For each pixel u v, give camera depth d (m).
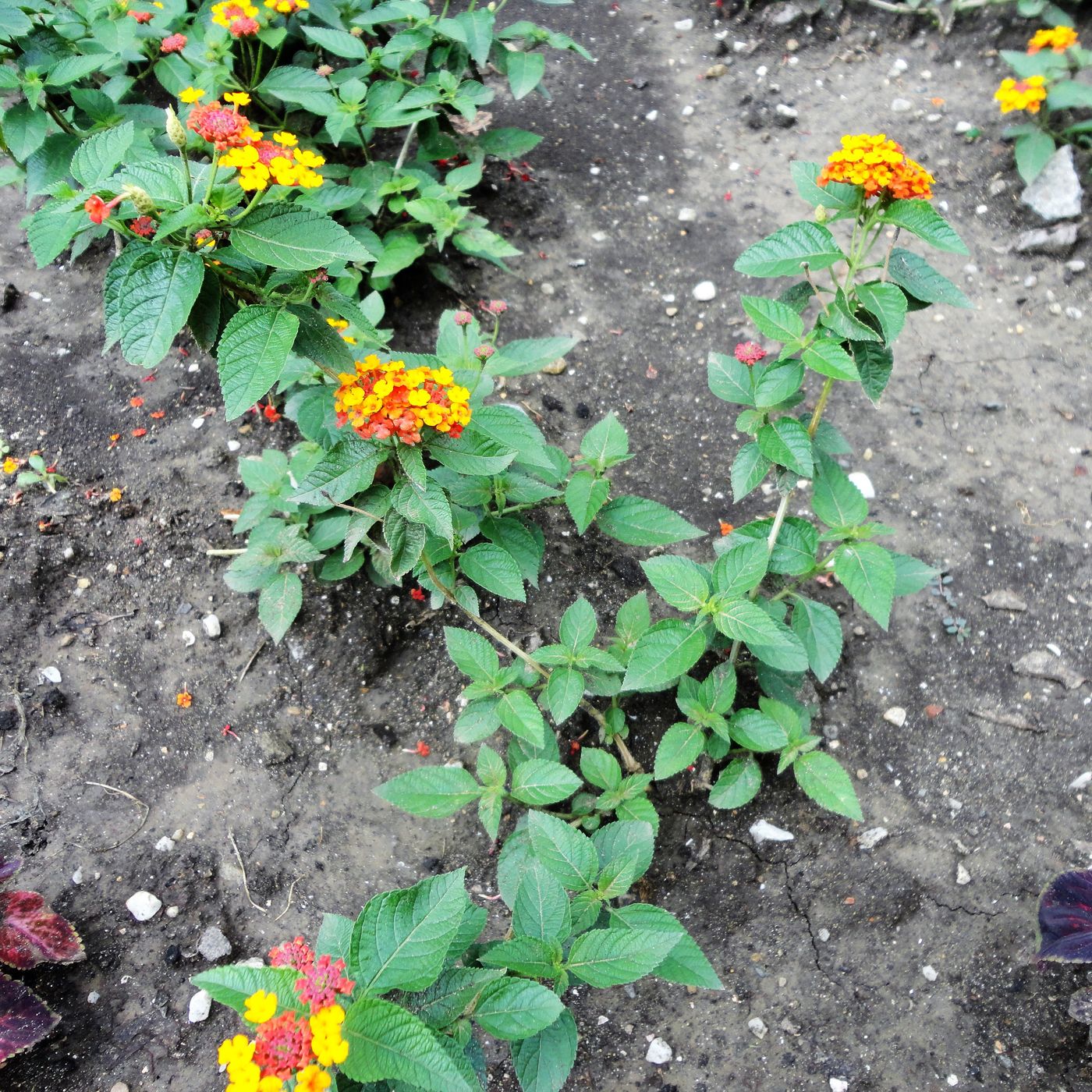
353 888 0.48
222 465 0.59
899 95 0.83
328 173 0.65
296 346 0.42
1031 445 0.62
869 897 0.49
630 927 0.41
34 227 0.43
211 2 0.67
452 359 0.52
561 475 0.52
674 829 0.50
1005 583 0.57
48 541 0.55
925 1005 0.46
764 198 0.75
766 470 0.48
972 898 0.49
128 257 0.38
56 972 0.46
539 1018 0.35
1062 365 0.66
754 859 0.49
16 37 0.61
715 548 0.51
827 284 0.70
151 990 0.46
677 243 0.72
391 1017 0.31
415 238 0.64
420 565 0.50
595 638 0.54
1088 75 0.82
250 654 0.53
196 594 0.55
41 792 0.50
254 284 0.42
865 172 0.43
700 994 0.47
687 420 0.63
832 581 0.57
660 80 0.85
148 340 0.37
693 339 0.66
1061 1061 0.45
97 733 0.51
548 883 0.40
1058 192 0.72
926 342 0.67
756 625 0.44
